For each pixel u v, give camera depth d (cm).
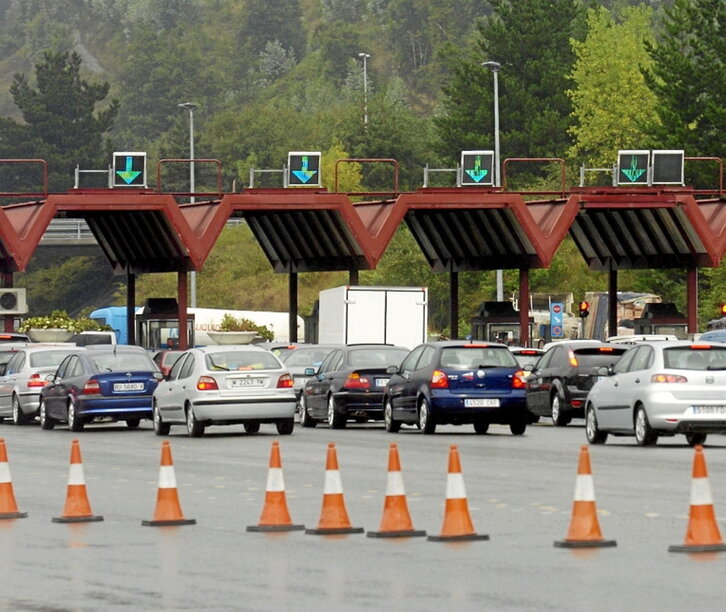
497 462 5188
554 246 11131
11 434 7625
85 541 3316
